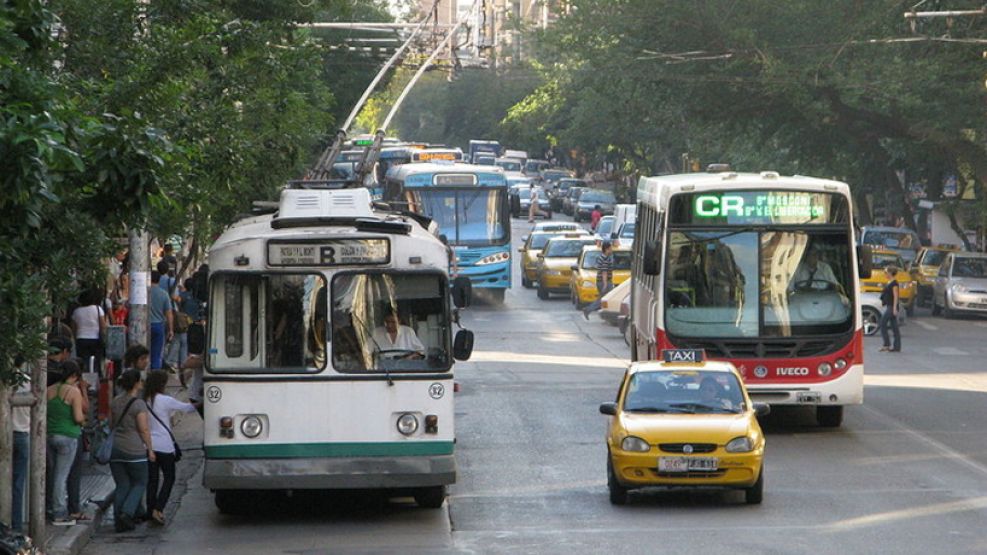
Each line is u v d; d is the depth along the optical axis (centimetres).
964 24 13362
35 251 3372
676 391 5328
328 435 4775
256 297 4803
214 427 4762
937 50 13525
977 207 16212
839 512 4928
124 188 3052
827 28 13612
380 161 18038
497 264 13538
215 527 4900
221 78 5275
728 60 14012
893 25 13588
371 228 4859
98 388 6022
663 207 6838
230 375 4762
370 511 5103
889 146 16900
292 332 4797
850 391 6656
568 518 4903
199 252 10400
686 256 6731
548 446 6438
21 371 3284
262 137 6344
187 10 5103
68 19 4362
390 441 4791
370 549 4438
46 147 2573
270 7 6412
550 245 15162
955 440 6612
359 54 17038
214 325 4791
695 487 5034
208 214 6250
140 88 4144
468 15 14325
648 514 4950
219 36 5181
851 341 6662
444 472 4784
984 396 8306
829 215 6719
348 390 4778
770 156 19188
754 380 6638
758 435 5091
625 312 10969
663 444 4984
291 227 4891
